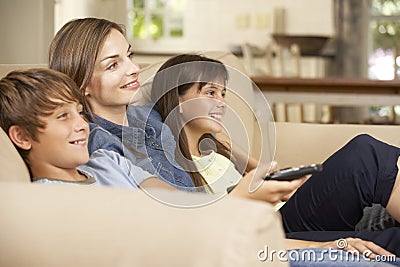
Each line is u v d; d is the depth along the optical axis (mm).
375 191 1872
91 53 1762
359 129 2391
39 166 1498
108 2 7004
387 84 3562
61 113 1482
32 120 1468
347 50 7746
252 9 7844
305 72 7695
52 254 949
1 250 978
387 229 1801
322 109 7273
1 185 1055
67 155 1486
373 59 7883
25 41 3369
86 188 1026
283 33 7820
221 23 7867
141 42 7918
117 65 1784
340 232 1862
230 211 902
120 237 923
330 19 7785
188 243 887
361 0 7762
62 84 1504
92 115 1739
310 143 2396
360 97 3611
